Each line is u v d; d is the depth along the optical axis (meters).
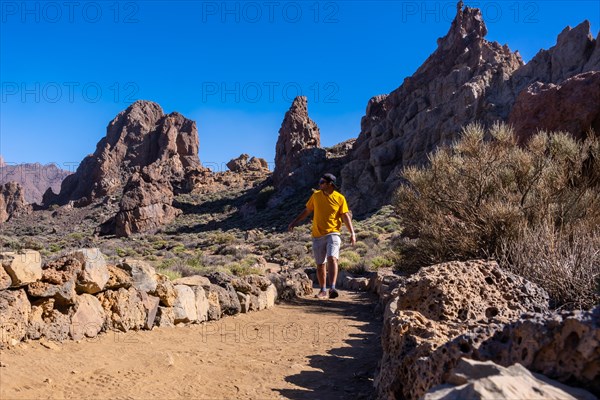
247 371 5.16
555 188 10.46
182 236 60.81
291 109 88.38
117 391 4.04
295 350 6.42
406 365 3.79
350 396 4.55
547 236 7.15
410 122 59.00
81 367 4.51
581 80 20.42
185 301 7.50
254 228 61.22
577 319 2.61
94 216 94.88
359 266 21.33
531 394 2.27
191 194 95.44
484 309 4.74
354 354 6.37
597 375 2.53
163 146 123.94
